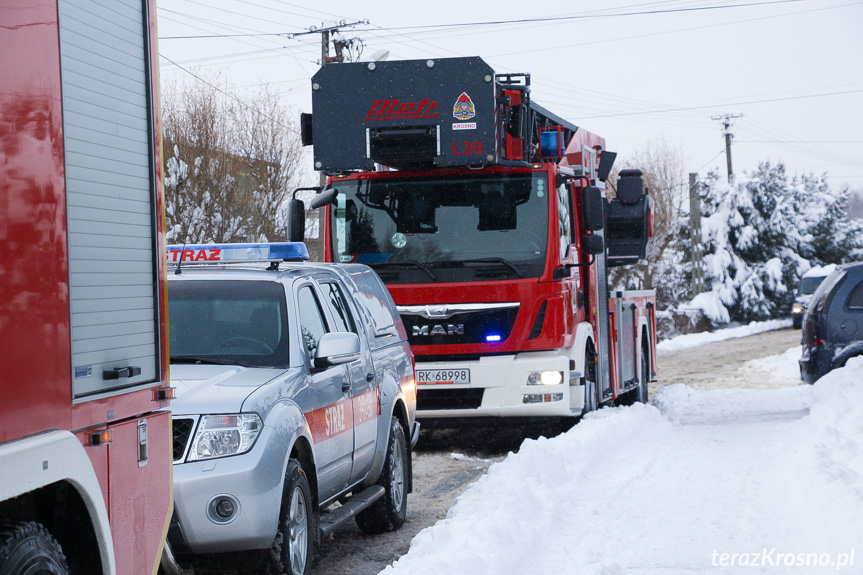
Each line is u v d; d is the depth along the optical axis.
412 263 11.16
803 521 6.62
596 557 6.16
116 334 3.88
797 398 15.42
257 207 26.50
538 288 10.94
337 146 11.05
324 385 6.30
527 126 11.31
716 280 44.47
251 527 5.08
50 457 3.32
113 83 3.94
